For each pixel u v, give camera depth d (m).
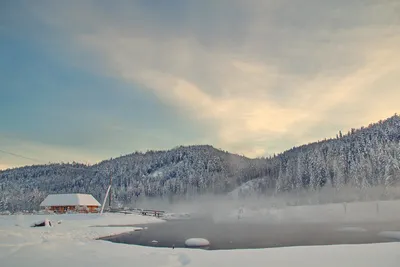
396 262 15.12
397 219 57.62
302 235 35.28
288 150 163.88
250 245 27.20
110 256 17.62
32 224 35.53
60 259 16.58
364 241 29.11
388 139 111.31
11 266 15.03
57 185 187.88
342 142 127.00
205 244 27.39
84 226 41.12
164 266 15.26
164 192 162.88
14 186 175.00
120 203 124.88
